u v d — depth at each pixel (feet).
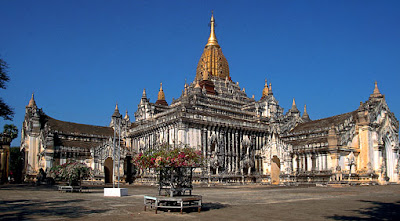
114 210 85.20
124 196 129.39
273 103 406.41
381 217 73.00
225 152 280.31
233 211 83.30
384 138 279.49
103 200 111.55
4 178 280.51
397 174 282.36
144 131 297.12
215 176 254.27
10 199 114.73
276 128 309.01
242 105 386.52
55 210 84.84
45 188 184.85
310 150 263.49
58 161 261.24
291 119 331.36
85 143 287.28
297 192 154.10
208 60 438.40
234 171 283.18
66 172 156.66
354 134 266.57
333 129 252.42
